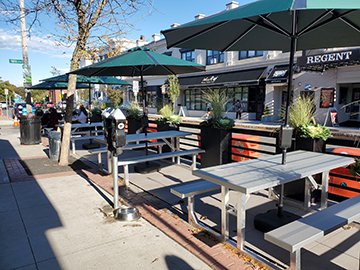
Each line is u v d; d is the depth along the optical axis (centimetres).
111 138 386
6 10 603
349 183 402
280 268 255
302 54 1688
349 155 398
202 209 407
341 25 372
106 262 276
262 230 332
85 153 873
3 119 2523
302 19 362
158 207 418
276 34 416
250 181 264
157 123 765
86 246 307
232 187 260
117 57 484
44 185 530
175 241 318
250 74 2033
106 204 432
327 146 623
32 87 1223
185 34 372
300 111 433
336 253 285
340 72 1529
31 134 1037
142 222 370
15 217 383
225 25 380
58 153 758
